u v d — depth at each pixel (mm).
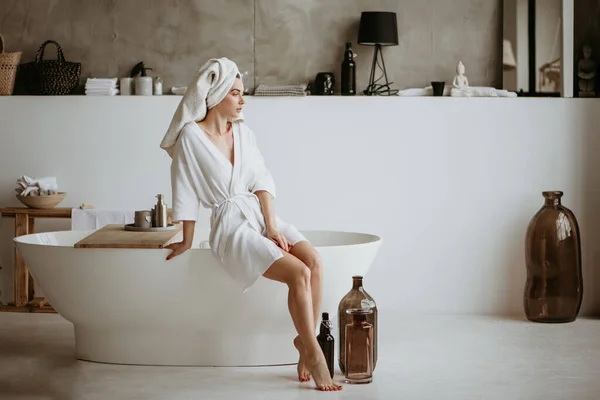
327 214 5301
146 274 3748
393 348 4242
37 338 4500
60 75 5355
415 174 5277
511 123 5250
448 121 5250
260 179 3805
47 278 3891
